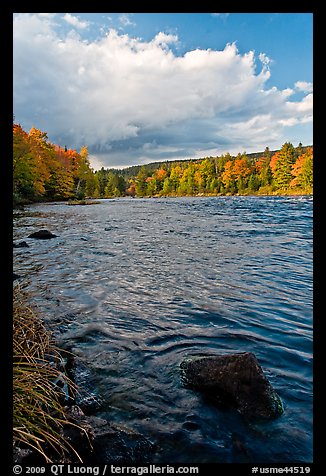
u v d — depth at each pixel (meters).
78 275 6.43
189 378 2.70
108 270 6.84
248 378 2.41
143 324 4.08
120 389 2.65
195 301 4.96
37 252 8.73
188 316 4.37
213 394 2.50
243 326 4.04
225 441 2.11
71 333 3.74
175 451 2.02
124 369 2.98
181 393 2.59
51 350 3.12
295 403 2.49
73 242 10.37
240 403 2.37
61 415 2.10
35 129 40.38
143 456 1.96
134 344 3.52
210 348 3.46
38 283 5.83
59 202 39.97
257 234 11.73
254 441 2.11
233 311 4.56
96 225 15.27
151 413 2.36
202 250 8.95
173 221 16.83
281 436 2.14
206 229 13.30
